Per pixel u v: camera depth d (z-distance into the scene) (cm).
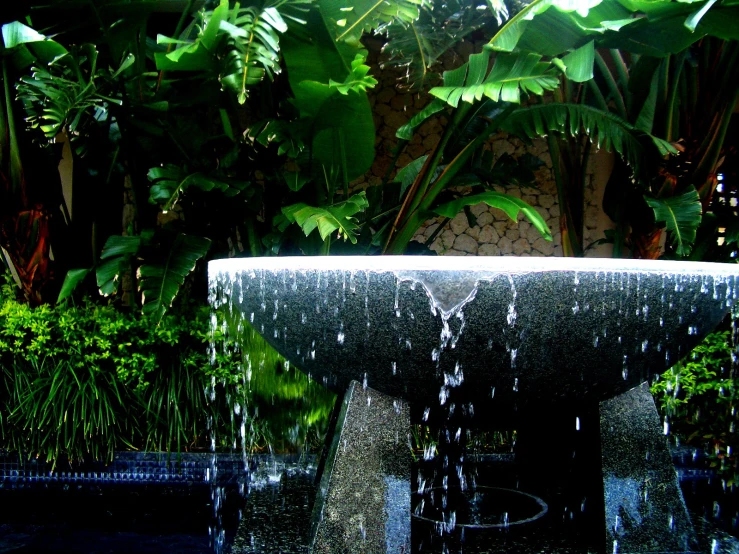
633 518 174
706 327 175
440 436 235
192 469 346
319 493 171
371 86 333
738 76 419
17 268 397
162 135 389
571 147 484
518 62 342
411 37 412
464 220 596
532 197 604
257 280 175
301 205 367
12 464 350
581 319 157
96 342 352
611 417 179
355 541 164
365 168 409
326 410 367
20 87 325
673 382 362
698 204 404
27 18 365
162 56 321
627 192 458
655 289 161
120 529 271
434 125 599
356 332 163
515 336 156
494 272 154
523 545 177
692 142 431
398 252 415
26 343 357
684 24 302
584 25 339
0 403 352
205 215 400
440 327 156
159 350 360
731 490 344
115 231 439
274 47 318
